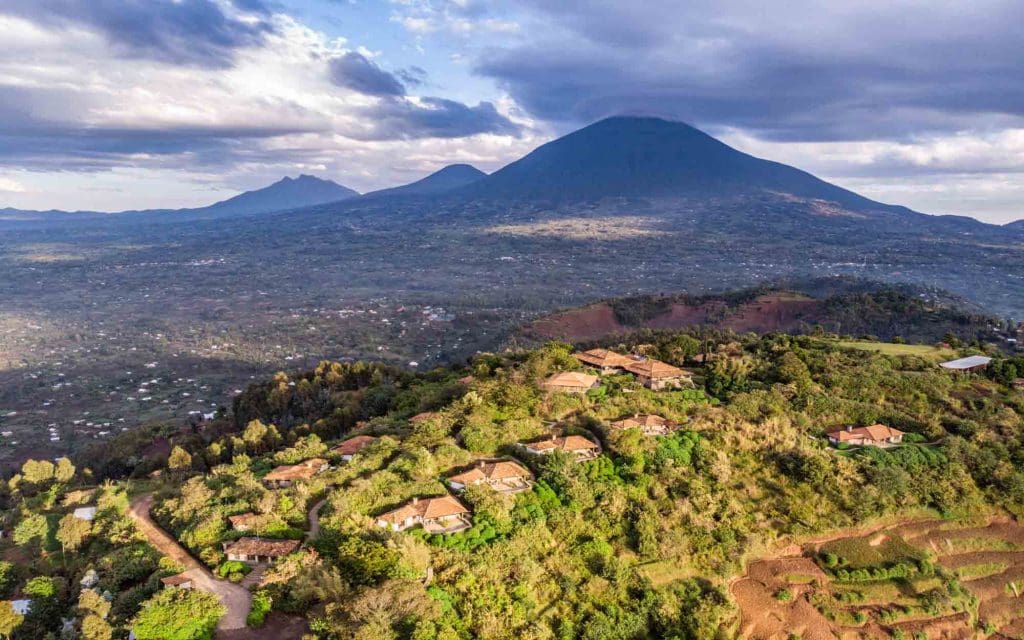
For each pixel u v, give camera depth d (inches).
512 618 1930.4
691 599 2192.4
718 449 2856.8
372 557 1916.8
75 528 2431.1
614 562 2218.3
